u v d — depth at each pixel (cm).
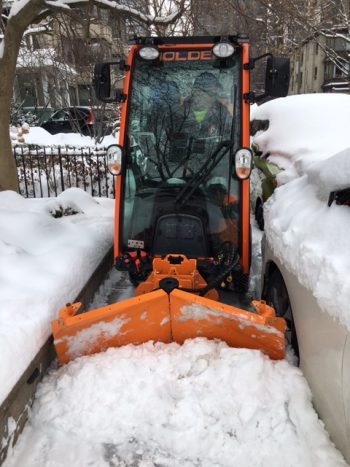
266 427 227
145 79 347
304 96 679
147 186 359
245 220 350
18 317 269
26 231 420
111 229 503
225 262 340
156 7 688
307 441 212
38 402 256
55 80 1236
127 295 423
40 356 269
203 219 355
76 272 363
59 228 457
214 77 342
